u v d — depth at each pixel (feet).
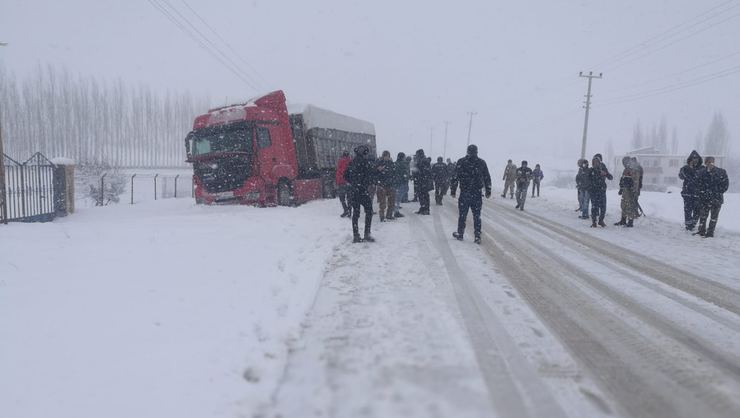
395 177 41.55
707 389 11.74
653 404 10.94
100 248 26.43
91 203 81.20
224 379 11.90
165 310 16.52
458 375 12.02
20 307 16.34
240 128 49.55
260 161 49.88
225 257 24.93
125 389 11.27
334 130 68.03
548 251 29.43
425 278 21.42
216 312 16.48
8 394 10.85
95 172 87.30
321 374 12.10
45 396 10.86
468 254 27.09
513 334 14.94
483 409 10.39
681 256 28.78
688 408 10.82
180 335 14.42
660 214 51.52
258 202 49.70
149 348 13.46
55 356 12.80
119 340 13.94
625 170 41.68
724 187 35.47
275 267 23.08
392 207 42.09
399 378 11.85
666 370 12.76
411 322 15.78
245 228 34.91
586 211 47.60
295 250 27.27
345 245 29.14
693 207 39.04
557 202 67.82
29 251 25.12
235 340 14.14
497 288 20.17
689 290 20.95
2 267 21.70
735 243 33.53
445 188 57.77
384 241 30.71
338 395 11.04
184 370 12.25
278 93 54.29
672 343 14.67
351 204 30.04
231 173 49.75
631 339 14.90
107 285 19.20
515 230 38.27
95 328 14.74
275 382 11.73
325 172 64.28
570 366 12.78
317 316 16.35
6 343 13.42
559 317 16.76
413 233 34.22
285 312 16.65
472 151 30.89
